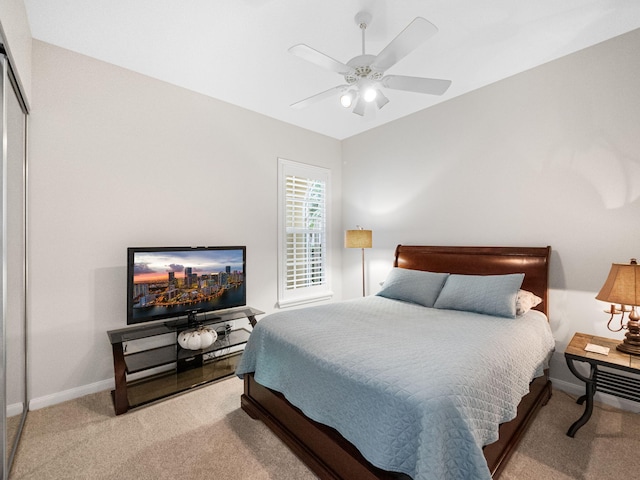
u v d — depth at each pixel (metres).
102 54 2.58
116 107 2.73
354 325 2.21
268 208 3.88
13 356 2.04
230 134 3.50
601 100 2.49
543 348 2.24
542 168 2.80
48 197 2.40
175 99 3.08
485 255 3.09
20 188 2.15
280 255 4.00
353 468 1.48
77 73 2.54
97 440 1.98
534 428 2.09
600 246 2.50
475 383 1.40
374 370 1.49
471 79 3.04
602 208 2.49
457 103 3.40
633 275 1.90
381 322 2.31
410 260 3.70
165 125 3.02
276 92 3.25
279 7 2.06
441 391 1.28
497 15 2.15
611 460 1.79
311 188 4.37
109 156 2.69
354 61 1.97
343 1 2.00
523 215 2.92
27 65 2.14
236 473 1.71
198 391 2.64
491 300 2.55
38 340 2.36
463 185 3.36
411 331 2.06
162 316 2.76
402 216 3.96
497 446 1.61
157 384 2.70
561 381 2.67
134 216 2.82
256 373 2.19
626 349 2.00
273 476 1.68
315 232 4.44
